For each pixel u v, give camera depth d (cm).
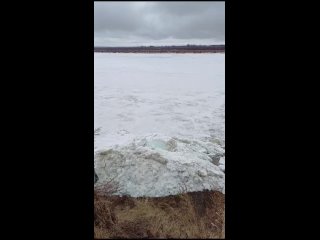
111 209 352
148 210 354
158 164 387
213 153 421
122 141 424
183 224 347
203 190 369
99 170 385
